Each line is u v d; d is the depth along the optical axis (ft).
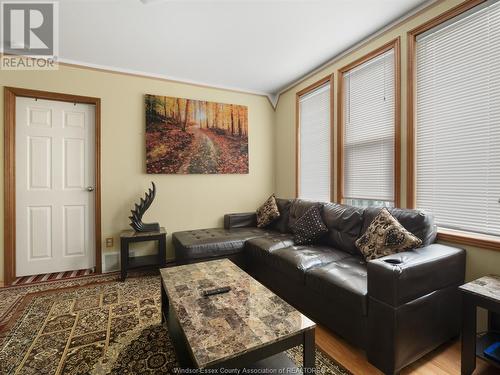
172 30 8.00
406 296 4.68
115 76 10.55
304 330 3.74
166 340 5.75
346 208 8.46
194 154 11.93
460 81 6.43
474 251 5.88
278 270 7.75
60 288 8.65
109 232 10.47
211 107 12.30
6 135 8.98
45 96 9.49
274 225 11.71
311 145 11.68
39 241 9.73
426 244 6.21
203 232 11.12
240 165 13.05
